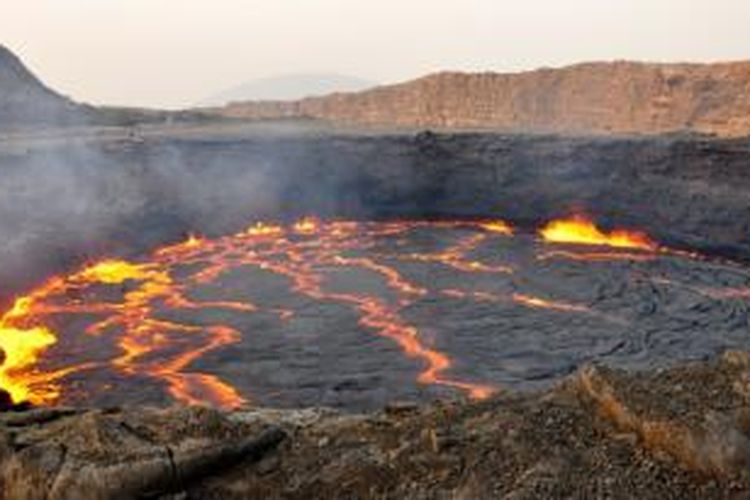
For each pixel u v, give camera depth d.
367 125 100.44
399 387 32.03
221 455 13.02
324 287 48.78
